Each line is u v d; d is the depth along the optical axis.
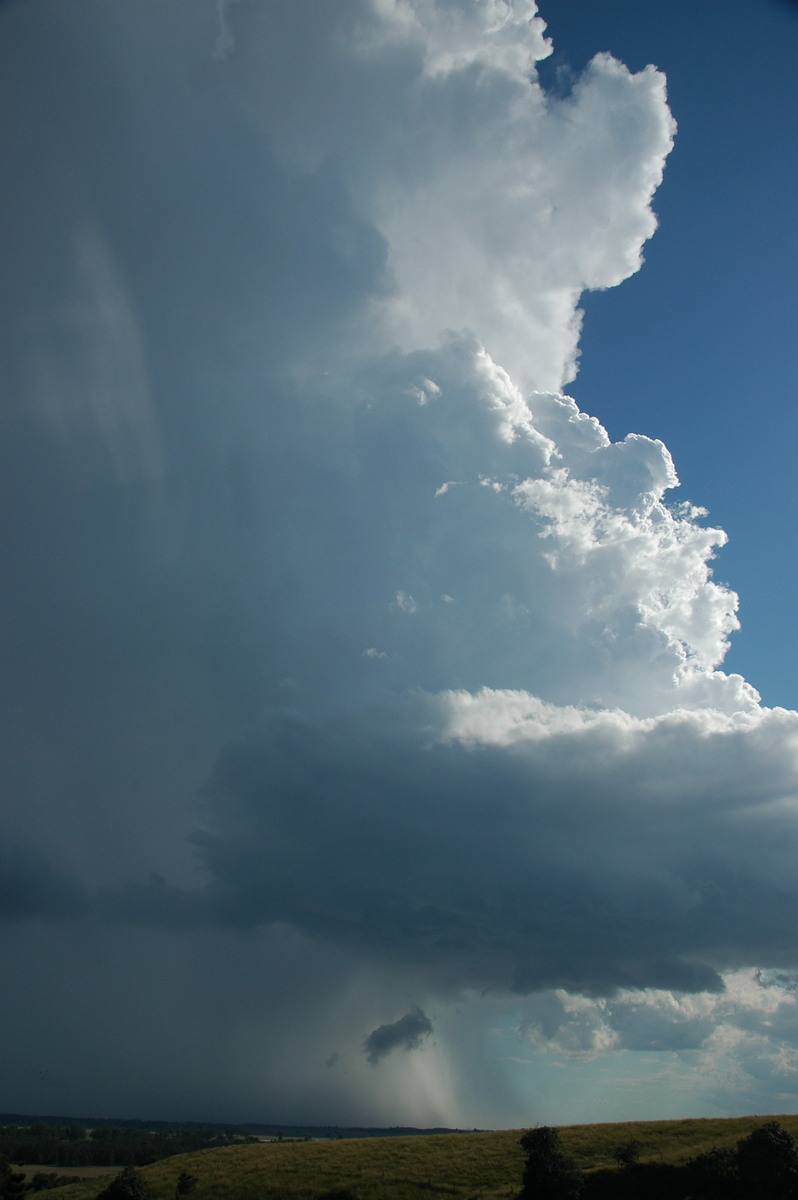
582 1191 75.94
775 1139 73.19
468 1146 97.88
